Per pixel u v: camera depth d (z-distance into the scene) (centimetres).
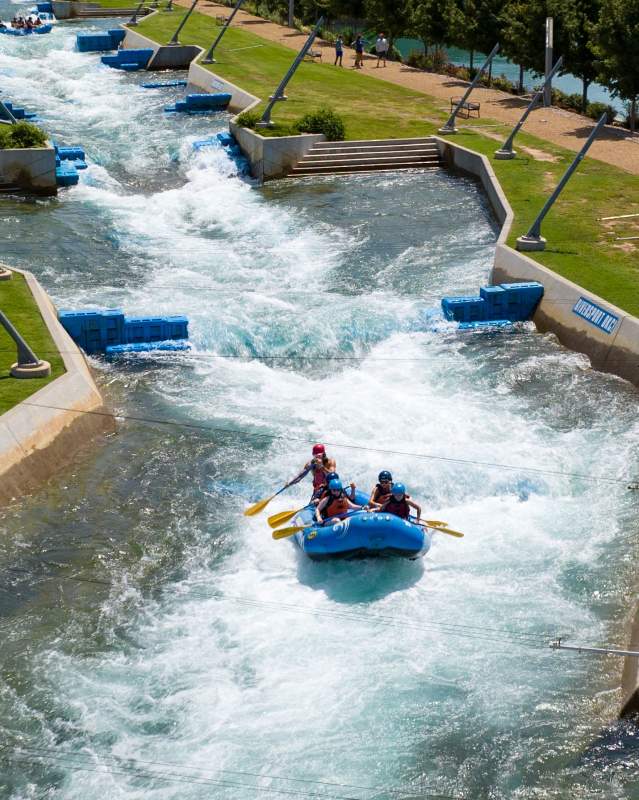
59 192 3972
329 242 3491
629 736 1488
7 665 1617
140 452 2228
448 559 1888
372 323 2822
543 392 2517
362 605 1767
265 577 1841
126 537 1944
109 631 1697
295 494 2089
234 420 2370
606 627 1711
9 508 2009
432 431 2316
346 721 1516
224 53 6256
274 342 2738
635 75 4297
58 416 2209
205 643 1672
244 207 3850
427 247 3453
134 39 6825
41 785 1402
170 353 2702
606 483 2114
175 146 4531
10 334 2319
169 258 3325
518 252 3134
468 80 5856
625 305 2697
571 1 4903
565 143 4422
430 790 1405
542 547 1917
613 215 3481
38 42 7256
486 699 1561
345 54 6525
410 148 4403
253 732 1495
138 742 1477
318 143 4297
